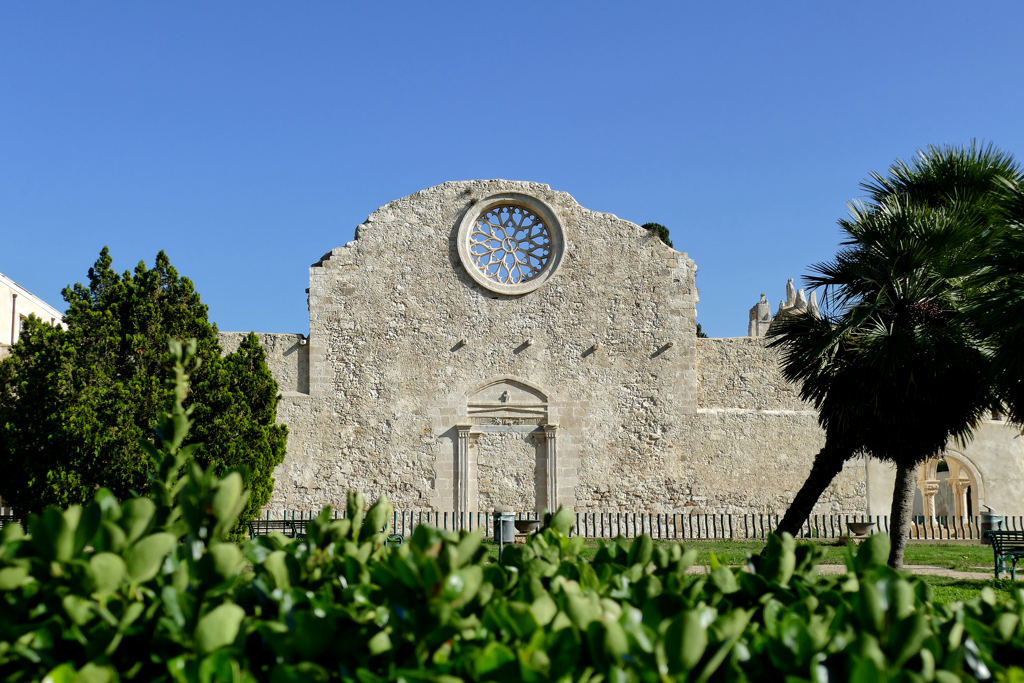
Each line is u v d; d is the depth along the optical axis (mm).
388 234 26469
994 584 13336
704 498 25578
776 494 25672
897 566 15789
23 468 15328
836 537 24656
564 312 26359
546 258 26906
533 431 25734
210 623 3105
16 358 17516
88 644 3168
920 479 27250
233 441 16781
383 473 25234
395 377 25703
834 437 14891
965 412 14281
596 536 25062
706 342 26812
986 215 15016
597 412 25891
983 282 13750
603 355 26188
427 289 26234
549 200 26875
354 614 3504
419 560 3346
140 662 3234
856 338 13930
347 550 4355
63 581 3434
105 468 15352
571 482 25484
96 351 16438
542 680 2918
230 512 3941
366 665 3230
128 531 3699
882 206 15289
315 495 24953
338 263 26156
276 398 19234
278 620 3516
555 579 4145
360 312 25969
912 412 13844
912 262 14328
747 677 3189
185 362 4871
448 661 3230
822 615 3732
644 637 3197
